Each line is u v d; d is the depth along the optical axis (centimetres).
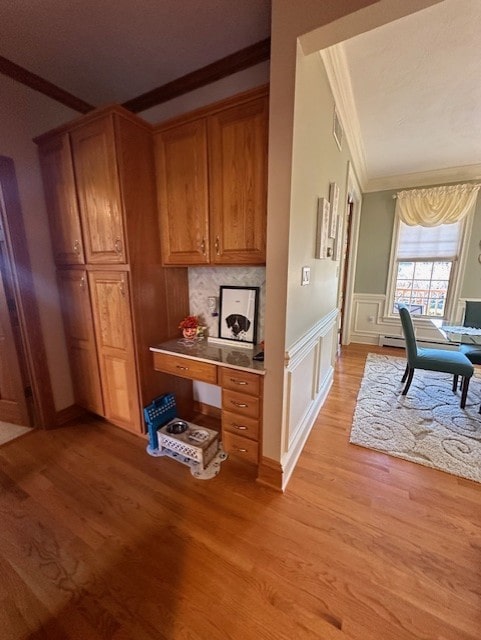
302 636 103
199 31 162
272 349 156
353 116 260
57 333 236
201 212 180
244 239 168
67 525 149
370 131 289
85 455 203
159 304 213
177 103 214
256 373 163
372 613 110
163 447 204
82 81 206
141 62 187
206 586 119
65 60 185
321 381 267
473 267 406
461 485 173
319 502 162
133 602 114
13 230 202
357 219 441
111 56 182
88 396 240
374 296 473
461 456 197
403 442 213
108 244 192
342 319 473
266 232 156
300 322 180
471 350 295
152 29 160
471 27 160
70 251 214
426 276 439
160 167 190
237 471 187
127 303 195
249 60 180
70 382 248
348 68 198
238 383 171
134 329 198
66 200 204
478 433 223
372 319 480
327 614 110
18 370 229
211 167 170
